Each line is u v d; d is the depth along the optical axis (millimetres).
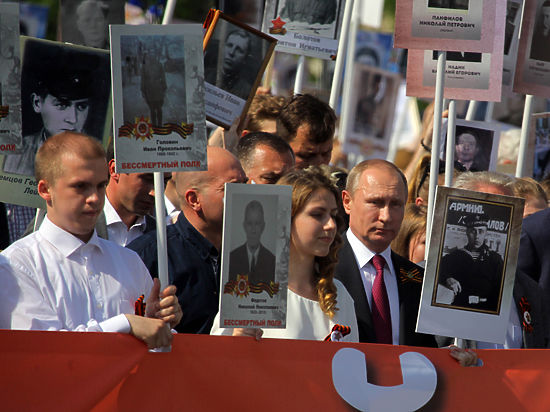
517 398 11094
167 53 9750
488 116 23891
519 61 15867
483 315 10805
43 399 9422
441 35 13203
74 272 10117
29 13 27469
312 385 10445
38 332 9484
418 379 10852
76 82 12547
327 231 11281
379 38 29984
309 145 16234
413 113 32344
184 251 12336
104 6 16844
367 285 13062
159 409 9906
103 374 9570
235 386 10195
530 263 15570
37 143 12328
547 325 13711
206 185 12594
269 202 9828
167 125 9758
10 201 12172
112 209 14633
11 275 9750
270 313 9805
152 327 9656
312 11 18781
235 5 20500
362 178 13273
